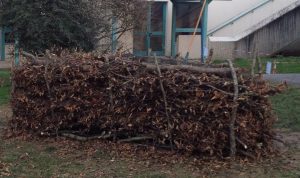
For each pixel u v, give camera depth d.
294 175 6.43
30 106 8.36
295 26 23.64
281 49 23.73
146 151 7.38
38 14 13.98
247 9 24.73
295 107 10.50
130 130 7.61
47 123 8.28
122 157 7.22
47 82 8.09
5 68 19.88
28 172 6.60
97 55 8.13
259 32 23.53
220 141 6.95
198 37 23.52
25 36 14.14
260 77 7.31
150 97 7.23
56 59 8.33
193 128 6.93
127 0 16.97
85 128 8.05
